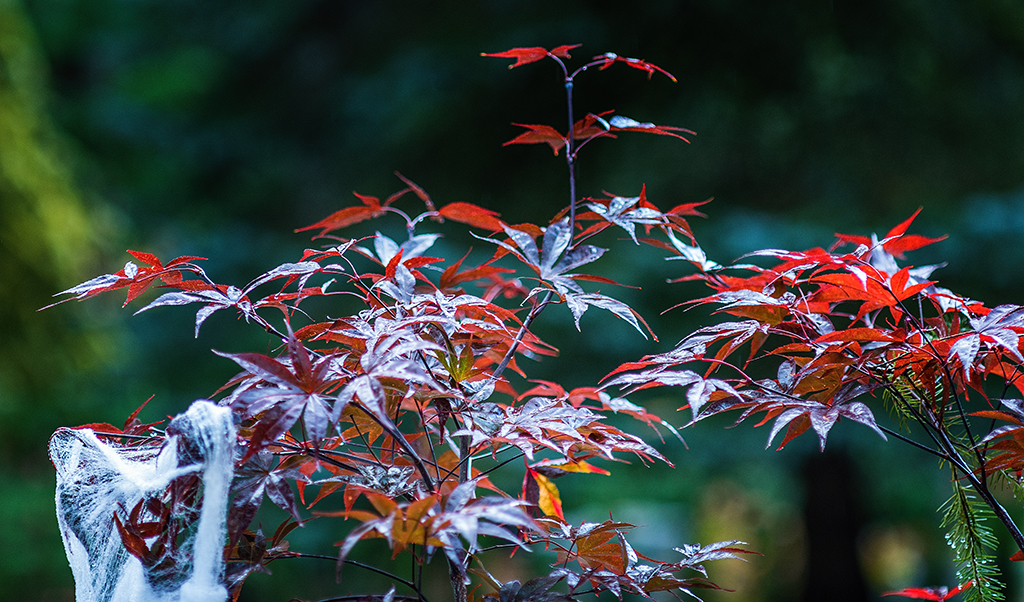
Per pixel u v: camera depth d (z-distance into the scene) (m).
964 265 4.55
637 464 6.14
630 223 1.28
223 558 0.92
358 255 5.59
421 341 0.91
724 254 4.77
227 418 0.89
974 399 4.09
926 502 6.71
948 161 5.70
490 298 1.48
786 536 8.53
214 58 8.06
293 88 7.13
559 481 6.82
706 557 1.14
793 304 1.18
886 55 5.35
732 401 1.08
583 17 5.26
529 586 1.06
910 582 8.21
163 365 6.33
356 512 0.84
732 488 8.52
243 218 7.40
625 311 1.12
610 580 1.08
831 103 5.61
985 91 5.48
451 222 5.95
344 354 1.05
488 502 0.84
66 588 4.86
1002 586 1.22
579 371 5.07
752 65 5.32
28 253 4.44
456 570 1.07
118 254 6.02
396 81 6.02
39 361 4.65
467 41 5.72
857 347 1.03
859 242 1.27
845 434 5.14
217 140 7.29
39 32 8.30
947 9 5.24
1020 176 5.69
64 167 5.11
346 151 6.60
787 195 5.89
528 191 5.83
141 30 8.29
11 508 4.78
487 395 1.14
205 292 1.04
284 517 5.16
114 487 1.04
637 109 5.46
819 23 5.17
